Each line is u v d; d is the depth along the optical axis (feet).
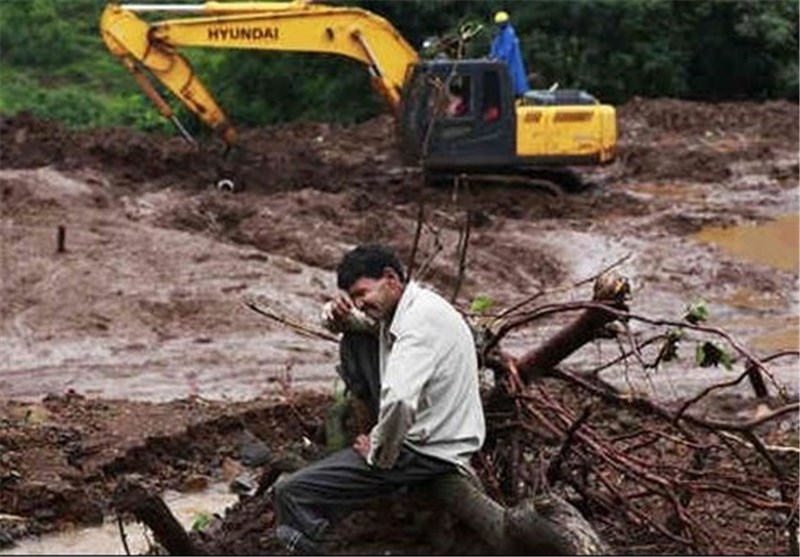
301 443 37.17
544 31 141.59
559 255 73.61
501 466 29.37
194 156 91.91
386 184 90.38
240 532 30.17
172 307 60.90
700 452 31.14
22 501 36.22
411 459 26.84
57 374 54.54
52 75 165.68
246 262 66.18
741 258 74.59
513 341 58.39
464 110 85.66
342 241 73.61
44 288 61.87
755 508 30.71
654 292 68.59
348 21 87.71
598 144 87.15
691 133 125.29
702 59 147.74
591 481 32.04
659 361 30.76
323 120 142.41
